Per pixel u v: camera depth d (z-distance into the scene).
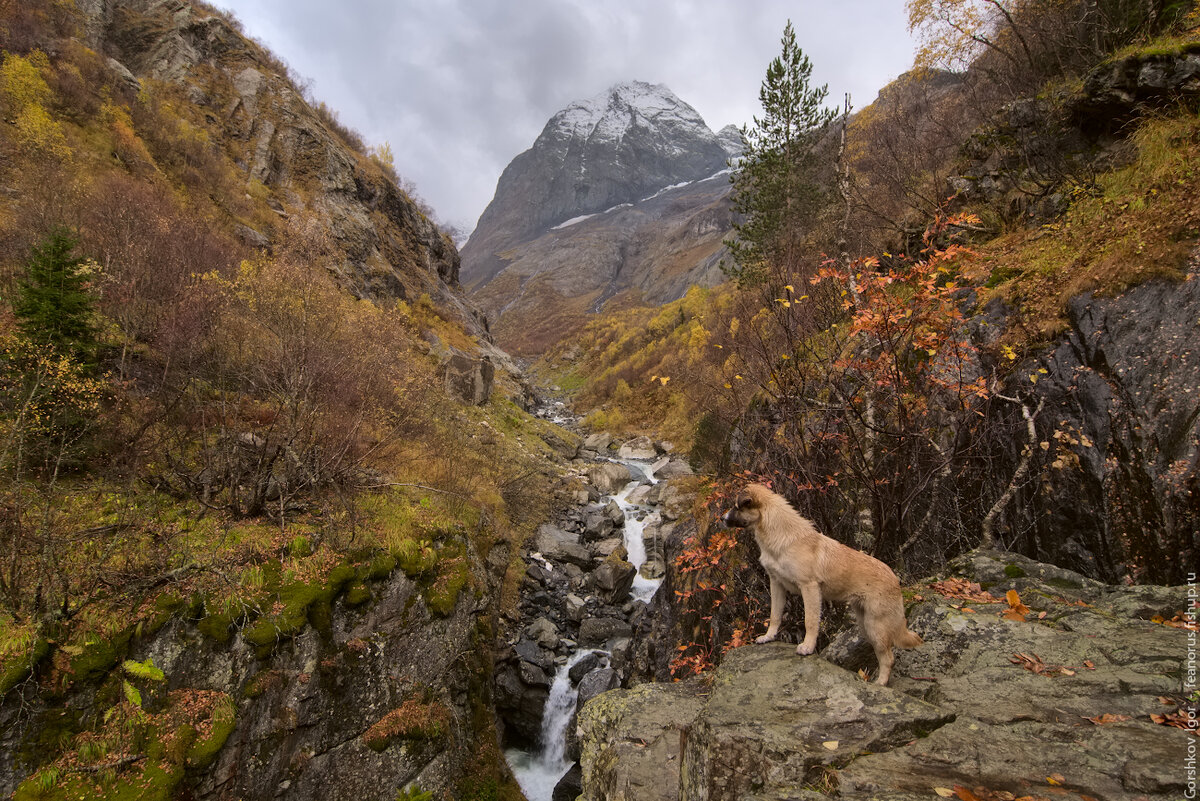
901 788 2.38
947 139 12.81
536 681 12.13
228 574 7.83
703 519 10.37
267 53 33.34
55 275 8.20
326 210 27.62
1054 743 2.60
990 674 3.32
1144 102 8.14
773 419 7.23
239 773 6.93
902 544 5.88
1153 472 4.89
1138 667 3.08
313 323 10.66
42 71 19.67
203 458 9.77
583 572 16.45
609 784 3.76
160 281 11.05
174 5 29.50
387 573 9.12
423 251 36.03
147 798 6.05
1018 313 6.77
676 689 4.55
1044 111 9.63
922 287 4.81
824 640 5.25
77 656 6.32
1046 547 5.40
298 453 9.63
